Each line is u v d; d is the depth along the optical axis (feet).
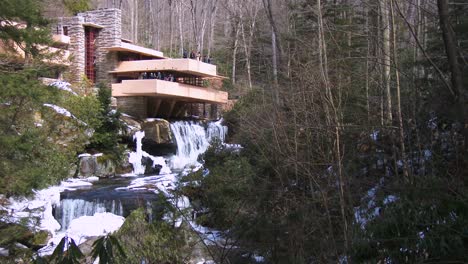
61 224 49.67
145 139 82.43
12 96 39.96
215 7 152.35
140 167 76.74
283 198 22.54
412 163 22.88
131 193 53.52
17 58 43.65
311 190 20.94
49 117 59.77
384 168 23.99
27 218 40.60
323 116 22.67
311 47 32.14
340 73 25.39
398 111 25.18
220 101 108.68
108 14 97.04
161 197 26.73
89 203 50.14
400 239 16.01
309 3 50.06
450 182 17.35
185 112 112.57
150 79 91.30
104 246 9.84
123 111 89.66
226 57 132.87
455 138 20.83
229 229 23.80
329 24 37.01
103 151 73.26
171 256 23.88
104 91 77.20
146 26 186.19
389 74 28.12
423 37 27.96
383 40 28.40
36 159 51.60
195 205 29.94
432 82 26.27
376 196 18.70
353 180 21.13
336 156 20.79
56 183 57.88
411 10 28.60
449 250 15.56
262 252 21.36
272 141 24.88
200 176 34.68
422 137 24.12
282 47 40.91
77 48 90.74
